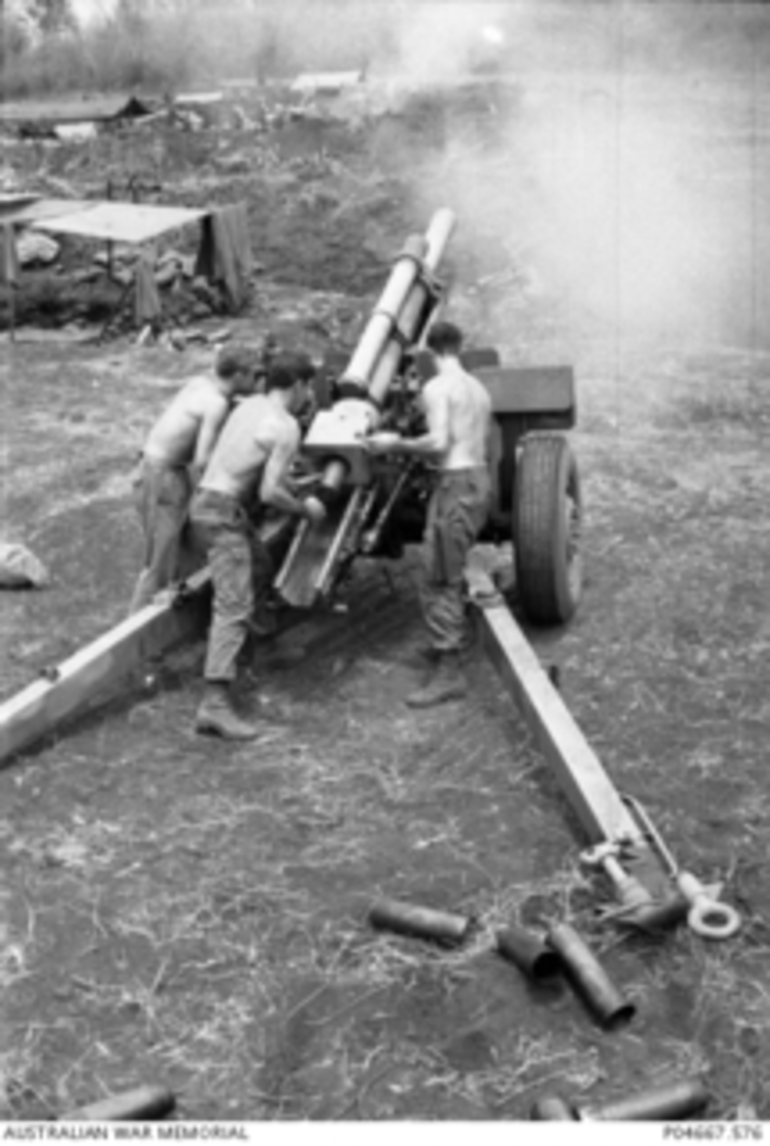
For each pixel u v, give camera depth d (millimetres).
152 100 32594
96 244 16578
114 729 4996
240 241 14867
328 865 4031
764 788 4363
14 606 6395
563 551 5605
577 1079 3109
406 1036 3279
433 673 5391
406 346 6094
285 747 4824
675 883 3609
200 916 3789
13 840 4219
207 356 12781
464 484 5020
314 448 5062
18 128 28156
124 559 6973
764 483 7789
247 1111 3061
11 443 9492
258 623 5383
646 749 4668
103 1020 3377
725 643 5531
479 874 3945
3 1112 3082
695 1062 3137
